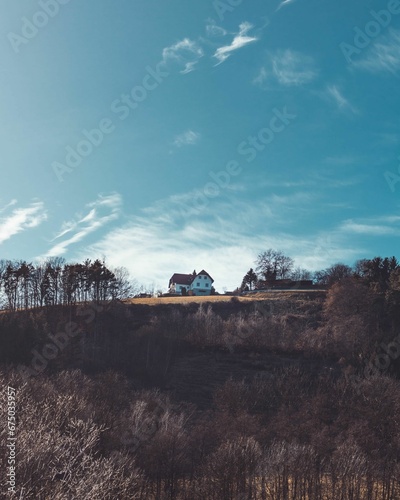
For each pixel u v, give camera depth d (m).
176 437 50.25
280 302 128.50
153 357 87.12
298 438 61.72
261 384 79.62
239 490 46.16
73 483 31.64
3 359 73.19
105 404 57.66
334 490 47.16
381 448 59.00
